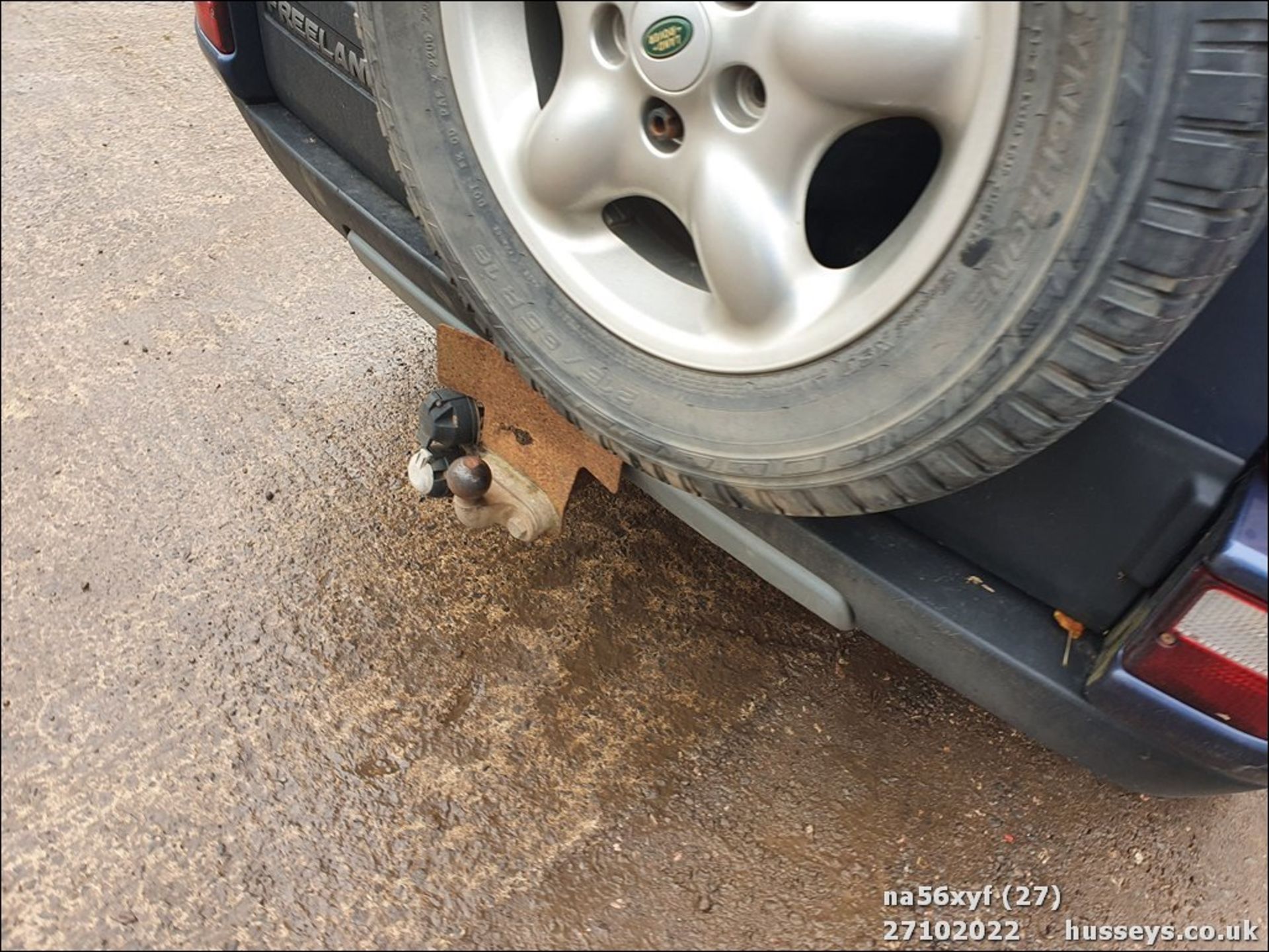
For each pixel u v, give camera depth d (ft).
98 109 12.34
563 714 6.45
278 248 10.32
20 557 7.27
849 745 6.35
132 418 8.36
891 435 3.99
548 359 5.23
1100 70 3.11
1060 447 4.07
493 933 5.48
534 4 5.24
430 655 6.75
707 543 7.61
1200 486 3.82
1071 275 3.33
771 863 5.80
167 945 5.37
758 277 4.30
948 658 4.68
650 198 4.96
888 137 4.43
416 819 5.91
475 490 5.87
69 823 5.83
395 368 9.03
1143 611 4.14
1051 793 6.21
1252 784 4.09
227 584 7.13
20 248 10.12
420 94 5.10
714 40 4.05
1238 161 3.00
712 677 6.68
